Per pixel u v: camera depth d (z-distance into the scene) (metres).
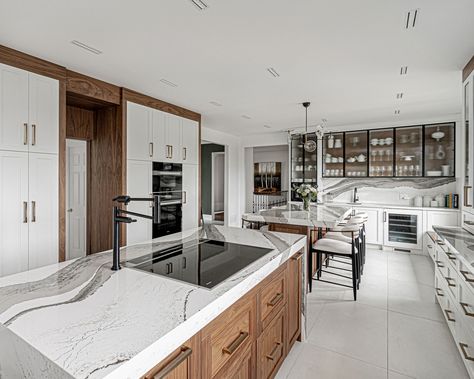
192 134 4.87
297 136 6.62
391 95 3.90
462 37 2.32
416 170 5.38
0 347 0.96
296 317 2.25
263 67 2.97
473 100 2.67
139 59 2.79
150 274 1.39
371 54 2.65
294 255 2.13
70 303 1.07
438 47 2.50
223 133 7.03
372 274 4.11
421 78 3.26
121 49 2.58
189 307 1.04
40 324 0.92
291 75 3.18
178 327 0.91
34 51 2.62
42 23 2.14
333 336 2.50
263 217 3.53
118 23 2.14
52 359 0.75
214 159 9.30
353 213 4.57
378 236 5.47
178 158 4.57
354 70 3.04
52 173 2.89
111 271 1.43
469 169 2.77
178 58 2.76
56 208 2.92
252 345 1.51
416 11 1.97
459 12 1.97
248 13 2.00
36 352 0.79
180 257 1.70
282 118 5.38
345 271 4.21
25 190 2.70
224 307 1.17
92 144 3.97
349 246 3.38
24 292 1.17
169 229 4.41
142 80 3.38
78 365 0.72
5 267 2.57
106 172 3.84
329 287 3.62
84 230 4.16
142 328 0.90
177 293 1.17
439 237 2.82
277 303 1.84
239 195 7.71
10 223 2.61
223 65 2.93
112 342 0.82
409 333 2.54
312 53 2.63
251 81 3.39
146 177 4.02
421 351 2.28
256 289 1.54
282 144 7.08
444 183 5.33
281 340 1.92
